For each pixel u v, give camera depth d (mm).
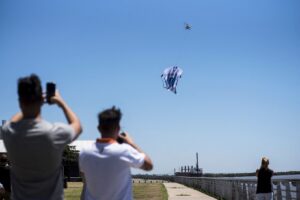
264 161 14023
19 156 3793
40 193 3926
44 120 3906
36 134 3777
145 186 53125
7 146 3844
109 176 4375
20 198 3934
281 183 14977
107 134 4516
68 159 55969
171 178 90562
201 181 40750
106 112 4523
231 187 23812
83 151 4473
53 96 4043
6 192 10695
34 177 3871
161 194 32812
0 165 10734
